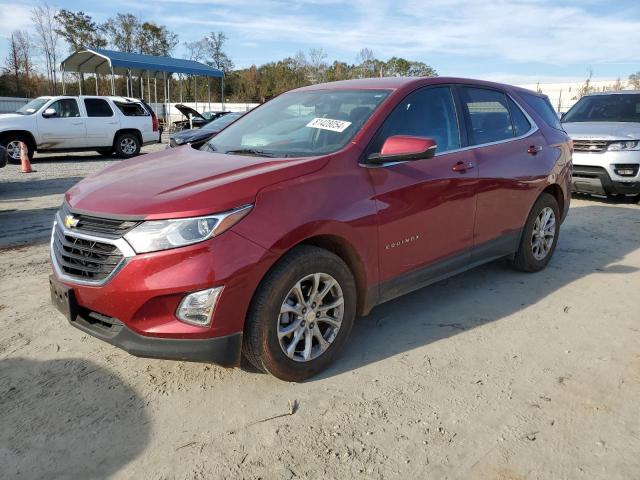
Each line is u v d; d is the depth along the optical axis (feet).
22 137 48.26
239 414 9.58
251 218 9.43
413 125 12.78
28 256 18.66
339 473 8.15
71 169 44.45
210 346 9.28
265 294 9.62
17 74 149.79
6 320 13.25
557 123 18.35
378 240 11.35
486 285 16.17
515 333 12.90
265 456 8.51
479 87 15.23
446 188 12.87
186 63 101.86
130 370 11.02
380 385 10.54
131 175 11.09
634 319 13.78
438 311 14.17
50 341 12.21
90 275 9.61
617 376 10.95
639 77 130.52
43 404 9.83
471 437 9.00
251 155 12.03
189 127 69.26
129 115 54.54
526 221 16.26
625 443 8.87
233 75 203.00
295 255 9.96
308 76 189.47
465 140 14.05
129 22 192.85
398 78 13.98
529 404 9.94
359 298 11.60
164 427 9.22
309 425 9.28
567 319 13.74
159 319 9.16
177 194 9.51
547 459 8.48
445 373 11.02
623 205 29.25
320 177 10.55
